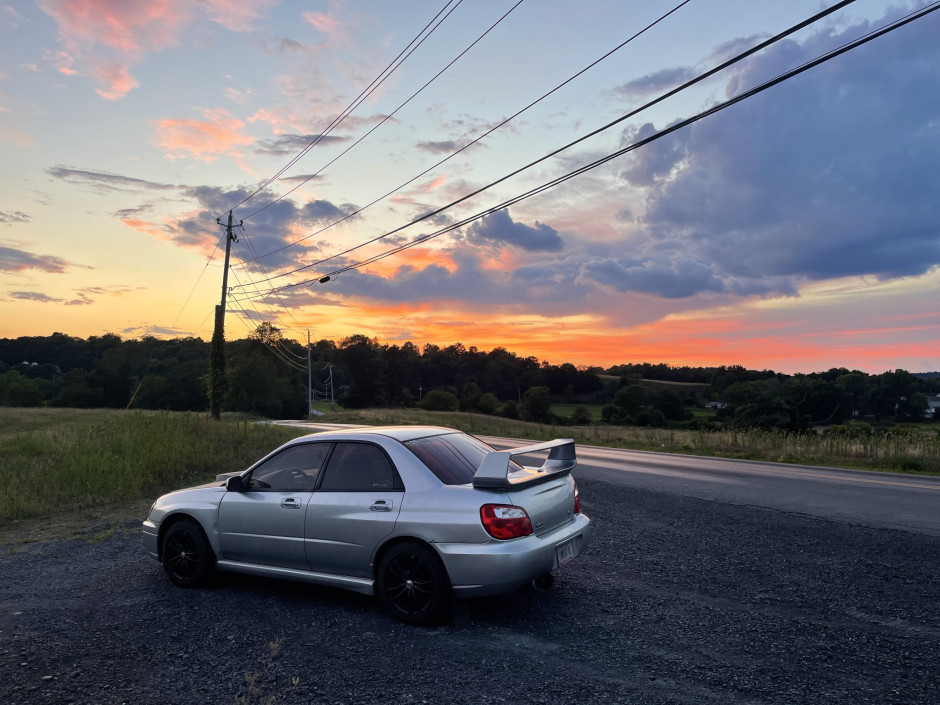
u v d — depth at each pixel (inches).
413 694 148.6
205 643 182.9
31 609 218.7
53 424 1310.3
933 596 217.8
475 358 6387.8
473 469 212.8
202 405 3954.2
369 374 5595.5
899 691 147.3
